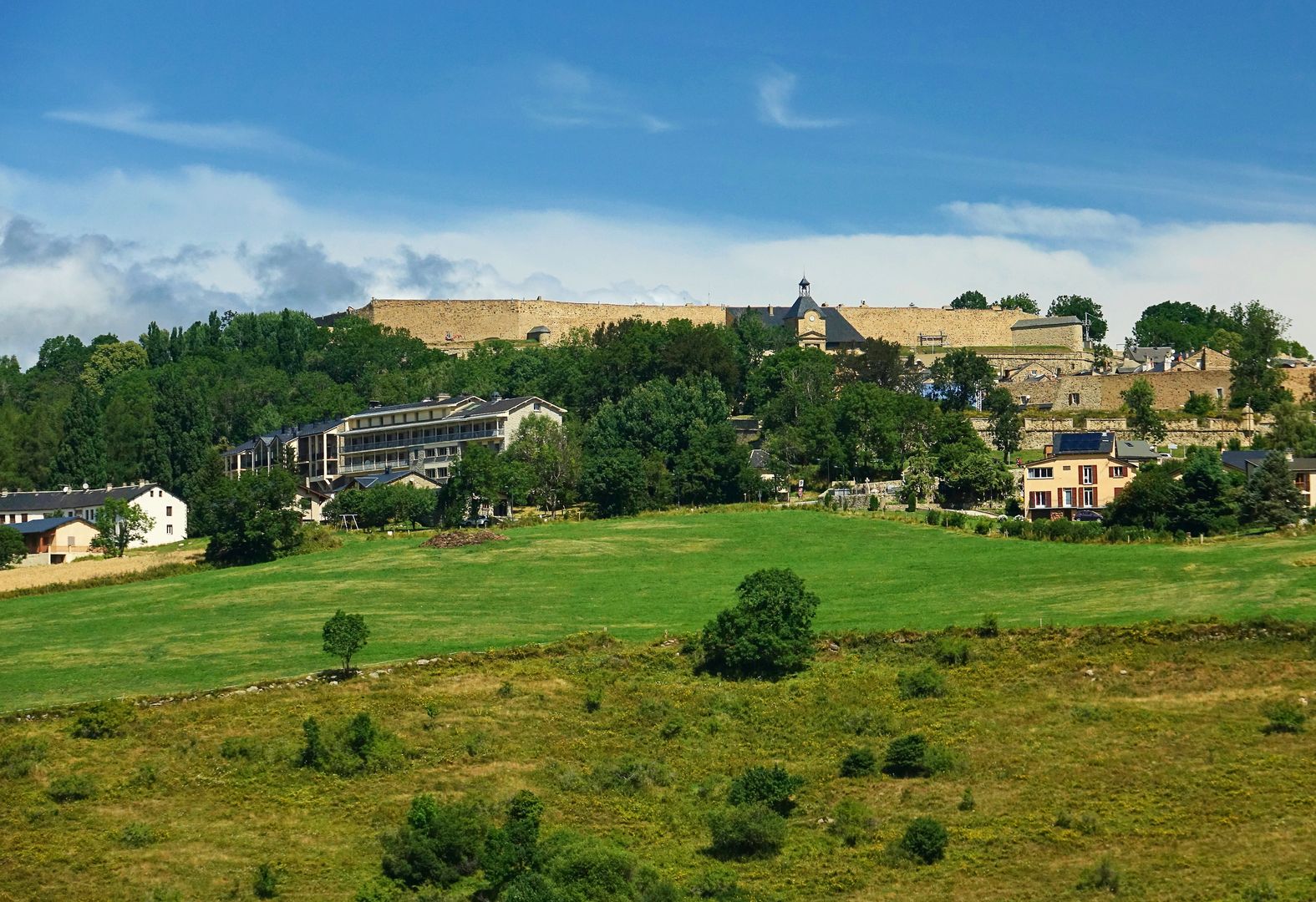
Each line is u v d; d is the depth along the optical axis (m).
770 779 93.50
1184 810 87.25
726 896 81.25
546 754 101.00
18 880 85.31
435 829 87.69
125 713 105.69
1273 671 103.50
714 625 115.69
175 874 86.00
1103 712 100.44
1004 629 114.56
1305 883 77.94
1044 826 87.06
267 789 96.00
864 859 85.12
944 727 100.75
